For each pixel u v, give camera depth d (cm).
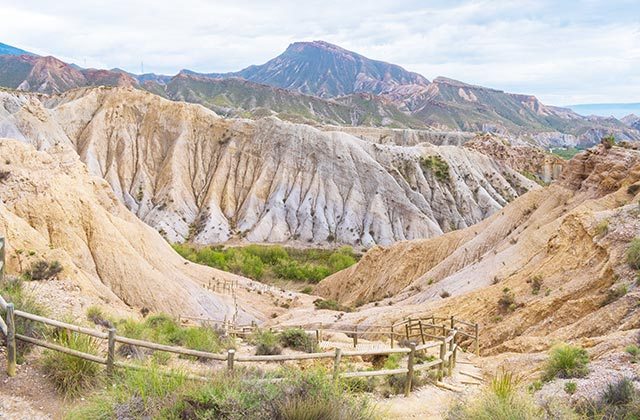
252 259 8662
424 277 5572
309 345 1814
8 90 14225
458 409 997
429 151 13862
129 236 4709
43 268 2520
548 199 5225
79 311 1697
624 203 3909
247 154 13000
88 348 1017
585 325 1981
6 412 835
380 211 11844
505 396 930
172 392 745
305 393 747
